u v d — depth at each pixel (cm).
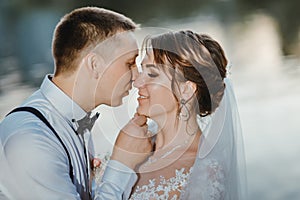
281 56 1108
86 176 221
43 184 206
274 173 598
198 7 1862
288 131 707
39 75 1040
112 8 1953
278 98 833
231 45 1232
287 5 1706
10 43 1366
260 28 1422
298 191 554
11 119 217
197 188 213
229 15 1648
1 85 964
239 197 231
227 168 224
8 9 1920
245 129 728
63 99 220
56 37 228
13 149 208
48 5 1978
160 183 211
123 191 210
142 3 2014
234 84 927
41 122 215
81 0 2050
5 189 206
